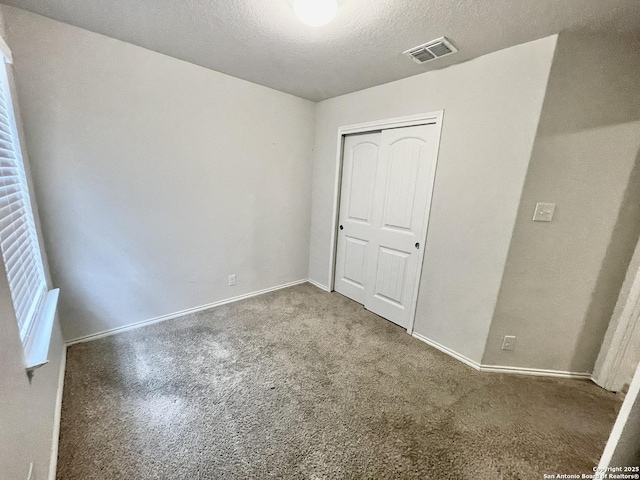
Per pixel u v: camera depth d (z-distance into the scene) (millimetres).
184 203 2406
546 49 1545
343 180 3041
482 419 1551
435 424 1505
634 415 809
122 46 1903
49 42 1667
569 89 1571
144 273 2301
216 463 1245
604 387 1835
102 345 2057
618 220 1694
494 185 1821
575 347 1910
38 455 1057
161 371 1818
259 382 1766
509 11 1358
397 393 1726
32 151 1700
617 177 1649
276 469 1229
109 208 2047
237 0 1400
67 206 1876
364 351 2162
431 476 1227
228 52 1995
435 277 2223
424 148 2223
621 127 1599
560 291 1836
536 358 1962
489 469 1271
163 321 2445
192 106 2285
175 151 2275
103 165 1971
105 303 2150
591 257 1765
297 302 2975
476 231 1941
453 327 2139
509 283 1850
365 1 1339
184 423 1438
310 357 2053
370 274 2814
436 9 1379
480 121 1849
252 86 2596
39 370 1188
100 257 2068
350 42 1750
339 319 2650
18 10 1554
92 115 1875
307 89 2701
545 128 1615
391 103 2391
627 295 1748
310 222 3438
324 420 1498
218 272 2752
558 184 1687
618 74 1554
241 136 2627
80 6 1512
